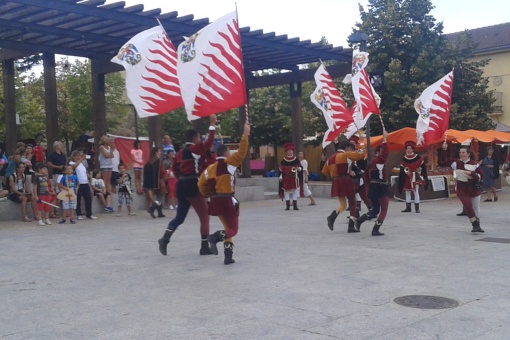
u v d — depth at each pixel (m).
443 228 12.54
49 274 8.00
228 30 8.70
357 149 12.40
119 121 34.12
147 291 6.96
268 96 33.09
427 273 7.84
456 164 11.74
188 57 8.80
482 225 13.00
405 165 16.05
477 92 27.27
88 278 7.72
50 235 11.92
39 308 6.26
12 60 19.39
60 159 15.70
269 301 6.44
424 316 5.84
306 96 32.72
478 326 5.53
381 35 26.11
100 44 17.95
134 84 10.27
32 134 29.14
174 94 10.36
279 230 12.38
